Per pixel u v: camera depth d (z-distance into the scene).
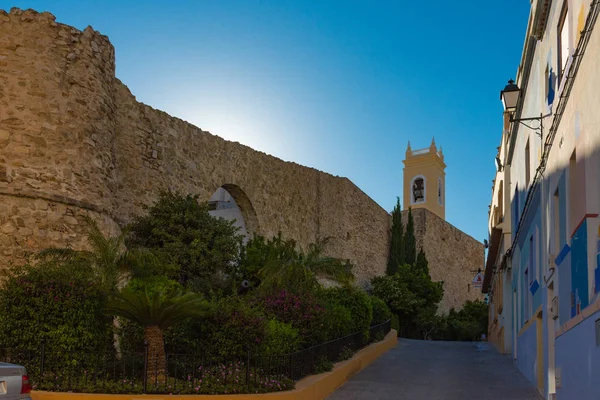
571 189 9.84
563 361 10.05
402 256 40.88
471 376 16.58
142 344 12.63
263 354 12.87
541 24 13.27
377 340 23.20
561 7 10.77
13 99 15.02
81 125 15.88
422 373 17.14
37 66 15.42
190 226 17.95
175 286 14.26
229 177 24.31
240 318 12.95
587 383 8.21
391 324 31.38
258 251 19.59
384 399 13.26
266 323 13.40
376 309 26.31
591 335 7.96
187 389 10.99
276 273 17.12
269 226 26.98
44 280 11.33
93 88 16.44
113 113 17.75
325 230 32.41
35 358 10.84
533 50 15.13
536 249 14.12
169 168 20.95
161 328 11.69
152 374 11.33
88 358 11.22
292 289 16.75
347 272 20.33
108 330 12.03
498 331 25.91
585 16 8.79
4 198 14.36
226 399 10.88
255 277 18.89
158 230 17.39
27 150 14.86
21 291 11.11
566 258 9.97
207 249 17.84
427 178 64.81
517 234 18.44
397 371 17.52
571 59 9.73
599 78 7.68
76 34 16.30
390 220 42.84
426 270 41.62
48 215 14.72
